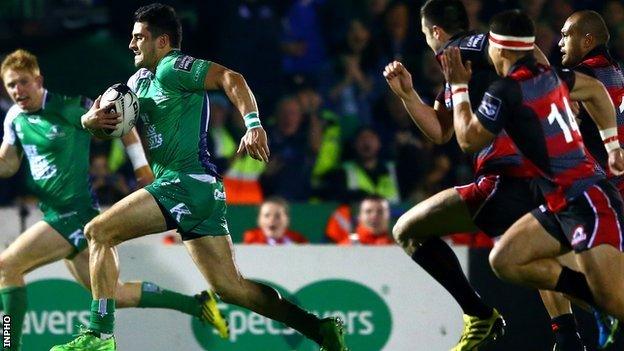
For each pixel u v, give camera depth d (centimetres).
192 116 2109
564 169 1934
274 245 2558
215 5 4212
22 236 2362
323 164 3878
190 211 2103
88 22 4403
